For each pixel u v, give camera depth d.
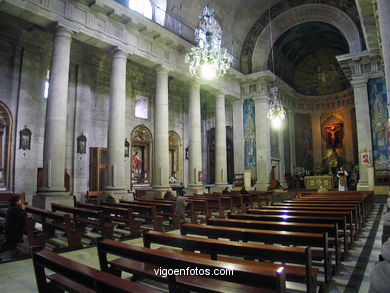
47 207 10.93
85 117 17.12
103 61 18.30
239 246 3.77
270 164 22.62
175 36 16.67
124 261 4.11
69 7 12.38
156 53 16.28
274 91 17.89
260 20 23.59
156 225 9.02
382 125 18.53
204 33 12.38
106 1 13.17
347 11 20.17
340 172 20.08
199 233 5.34
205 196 14.56
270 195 18.94
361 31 19.64
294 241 4.52
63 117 11.88
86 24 12.94
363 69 19.28
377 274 3.07
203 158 25.64
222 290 3.08
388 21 4.46
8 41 14.33
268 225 5.63
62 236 8.28
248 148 23.31
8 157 13.94
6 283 4.71
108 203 11.15
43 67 15.53
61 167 11.68
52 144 11.54
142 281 4.66
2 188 13.59
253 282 2.60
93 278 2.61
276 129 24.34
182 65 17.94
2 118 13.98
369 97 19.14
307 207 8.14
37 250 3.44
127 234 8.52
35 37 15.08
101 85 18.42
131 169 19.66
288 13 22.30
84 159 16.89
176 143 23.58
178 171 23.38
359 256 6.02
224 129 21.36
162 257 3.17
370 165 18.12
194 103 19.19
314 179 23.41
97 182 16.89
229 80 22.38
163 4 18.05
